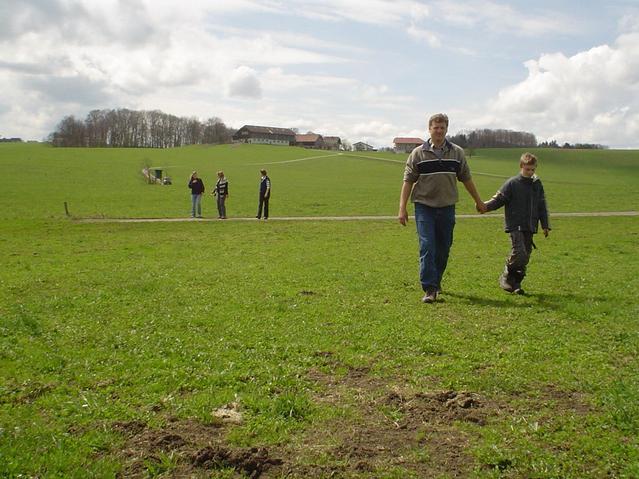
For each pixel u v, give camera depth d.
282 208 42.31
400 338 7.89
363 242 20.95
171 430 5.11
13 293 10.92
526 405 5.69
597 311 9.33
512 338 7.90
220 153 136.12
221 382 6.23
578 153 138.62
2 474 4.30
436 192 10.61
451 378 6.39
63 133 177.75
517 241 10.95
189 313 9.23
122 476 4.41
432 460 4.66
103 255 17.28
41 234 25.67
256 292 10.96
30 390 5.98
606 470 4.47
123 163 100.50
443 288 11.60
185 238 23.03
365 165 113.50
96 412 5.41
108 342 7.64
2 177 71.62
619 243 20.31
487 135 198.88
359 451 4.78
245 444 4.86
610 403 5.61
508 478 4.41
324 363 6.92
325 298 10.48
